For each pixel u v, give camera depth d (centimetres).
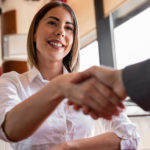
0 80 98
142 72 45
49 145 96
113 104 52
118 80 49
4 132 69
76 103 55
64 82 57
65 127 100
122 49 224
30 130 65
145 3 198
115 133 90
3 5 277
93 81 52
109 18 233
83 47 298
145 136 150
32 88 108
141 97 45
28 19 270
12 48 247
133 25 210
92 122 109
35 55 120
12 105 83
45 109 61
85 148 81
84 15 269
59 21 113
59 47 113
